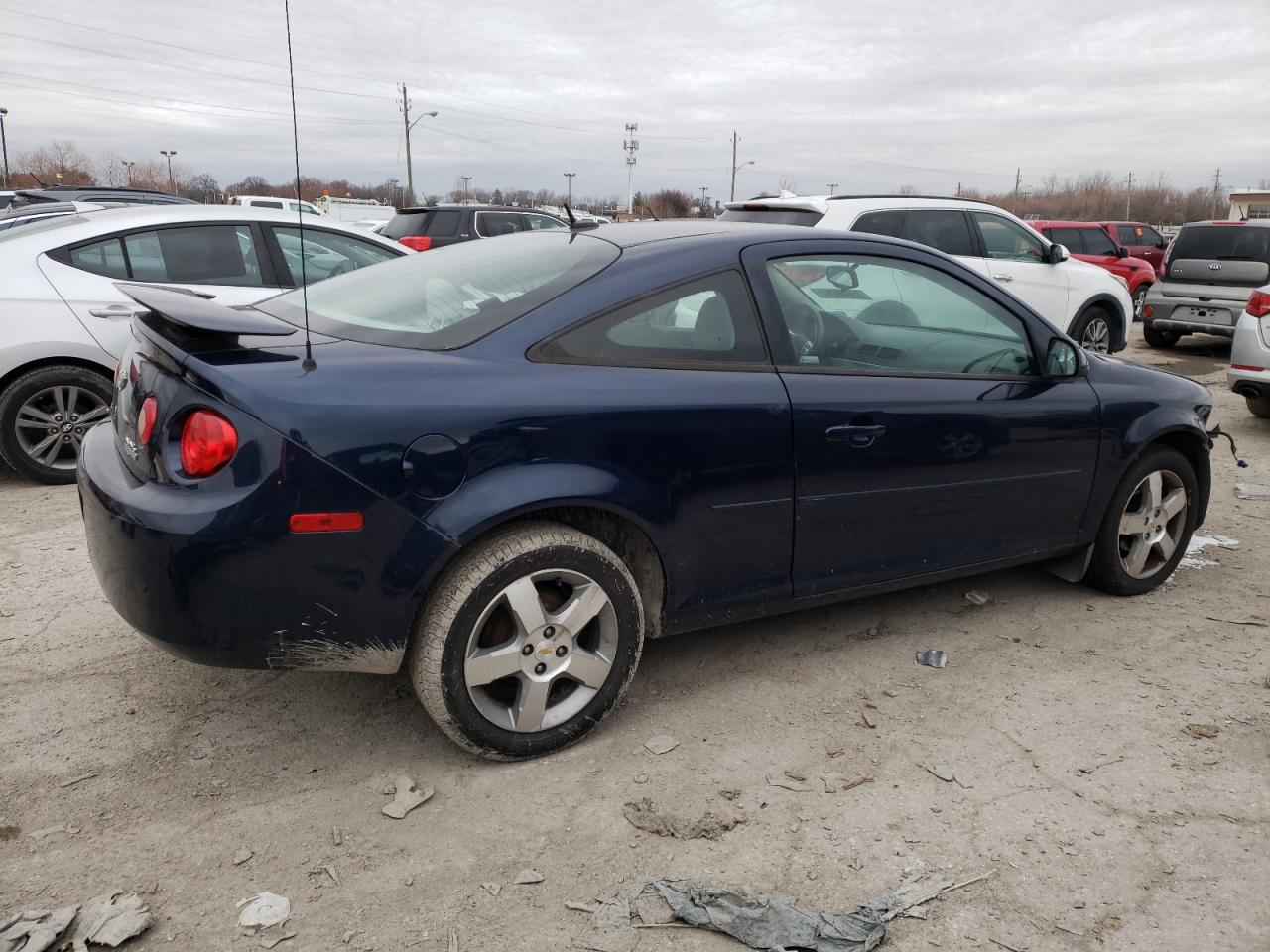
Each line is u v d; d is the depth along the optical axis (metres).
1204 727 3.12
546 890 2.33
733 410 2.94
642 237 3.20
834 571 3.29
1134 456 3.96
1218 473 6.43
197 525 2.35
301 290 3.59
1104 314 9.80
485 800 2.66
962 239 8.52
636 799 2.68
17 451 5.46
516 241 3.49
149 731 2.97
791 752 2.94
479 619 2.64
